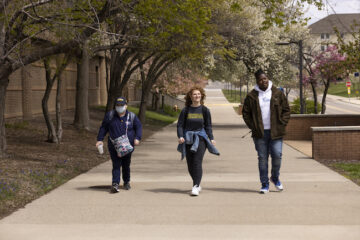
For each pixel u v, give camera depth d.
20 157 12.96
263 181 8.70
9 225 6.48
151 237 5.87
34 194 8.63
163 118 42.47
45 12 12.91
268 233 6.00
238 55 31.11
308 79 36.12
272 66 33.62
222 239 5.76
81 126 23.09
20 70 24.78
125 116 9.01
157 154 15.89
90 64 39.72
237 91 131.00
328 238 5.77
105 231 6.16
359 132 14.11
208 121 8.71
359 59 19.38
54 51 12.55
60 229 6.27
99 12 12.88
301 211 7.21
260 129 8.59
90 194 8.72
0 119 12.82
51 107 30.11
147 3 13.08
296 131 21.84
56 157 13.65
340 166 12.48
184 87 49.69
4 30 12.39
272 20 14.18
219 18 26.08
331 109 57.03
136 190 9.12
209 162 13.54
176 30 13.98
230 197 8.34
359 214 7.00
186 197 8.38
